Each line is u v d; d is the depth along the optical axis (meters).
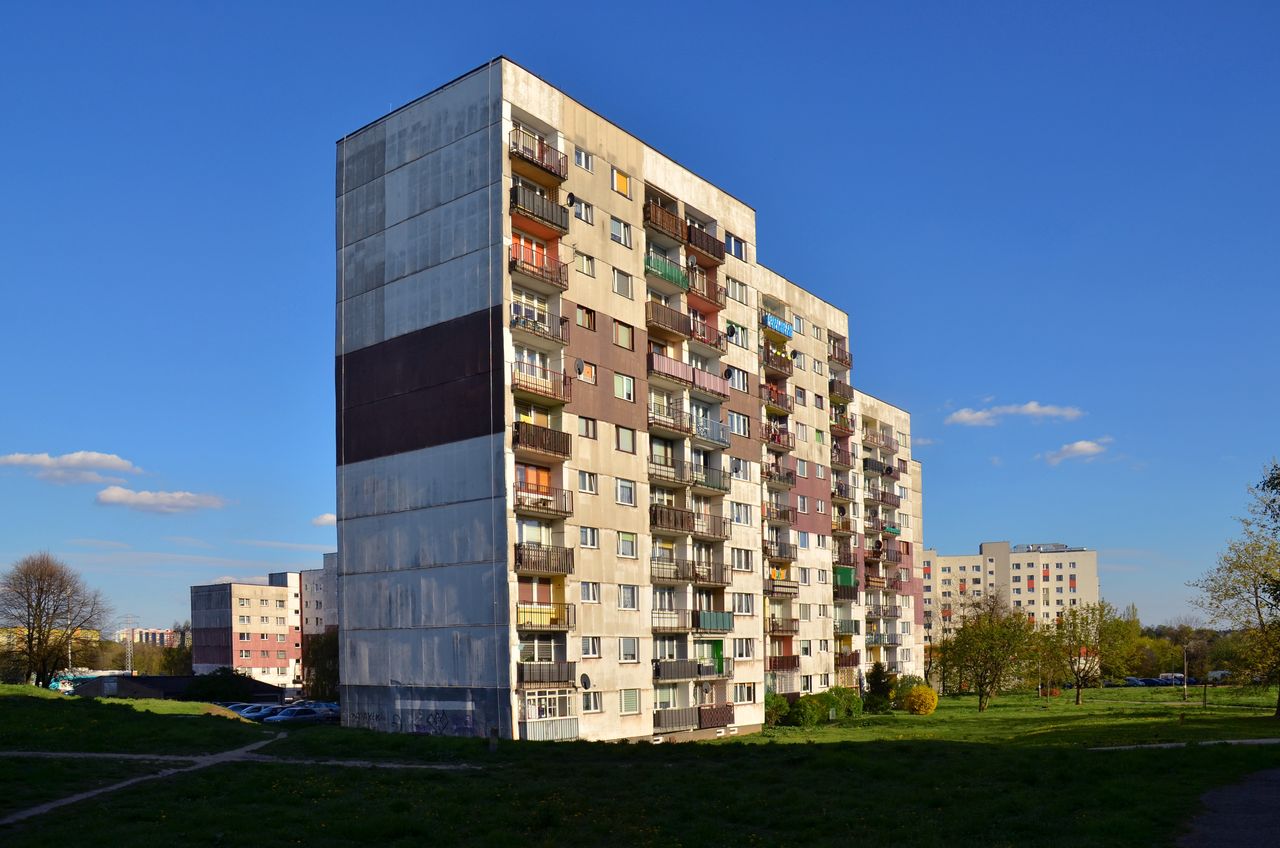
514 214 52.81
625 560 57.53
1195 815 25.70
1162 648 187.12
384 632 54.94
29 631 104.81
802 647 82.56
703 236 68.44
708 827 25.70
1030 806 28.23
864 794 31.73
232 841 23.50
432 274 55.28
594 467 56.12
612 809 28.58
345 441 58.50
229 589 165.38
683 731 60.41
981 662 96.62
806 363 87.75
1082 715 80.56
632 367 60.12
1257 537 73.44
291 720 70.50
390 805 28.16
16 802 28.19
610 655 55.53
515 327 52.25
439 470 53.53
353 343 59.00
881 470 105.94
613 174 60.53
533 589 52.06
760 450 73.12
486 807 28.69
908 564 116.56
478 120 54.19
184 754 40.53
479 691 50.25
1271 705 94.06
